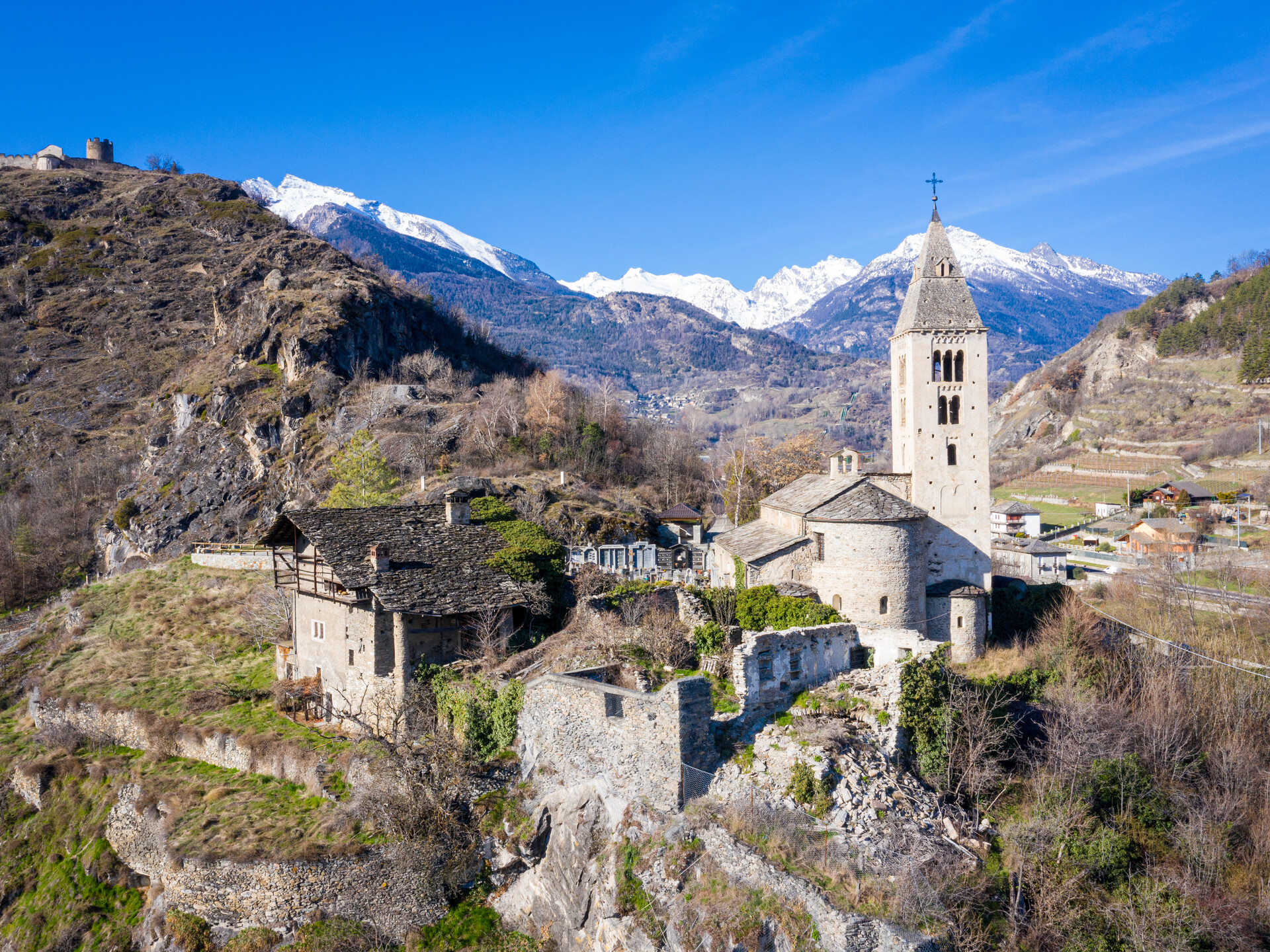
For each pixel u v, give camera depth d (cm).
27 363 14588
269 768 4138
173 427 11869
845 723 2964
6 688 5888
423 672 4009
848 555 5281
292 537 4938
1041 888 2672
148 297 16075
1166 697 4462
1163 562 8325
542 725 3275
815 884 2314
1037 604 6353
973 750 3005
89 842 4097
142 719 4725
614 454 10869
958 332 6291
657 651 3869
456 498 4991
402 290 16150
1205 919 2842
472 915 3138
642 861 2662
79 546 10781
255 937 3241
